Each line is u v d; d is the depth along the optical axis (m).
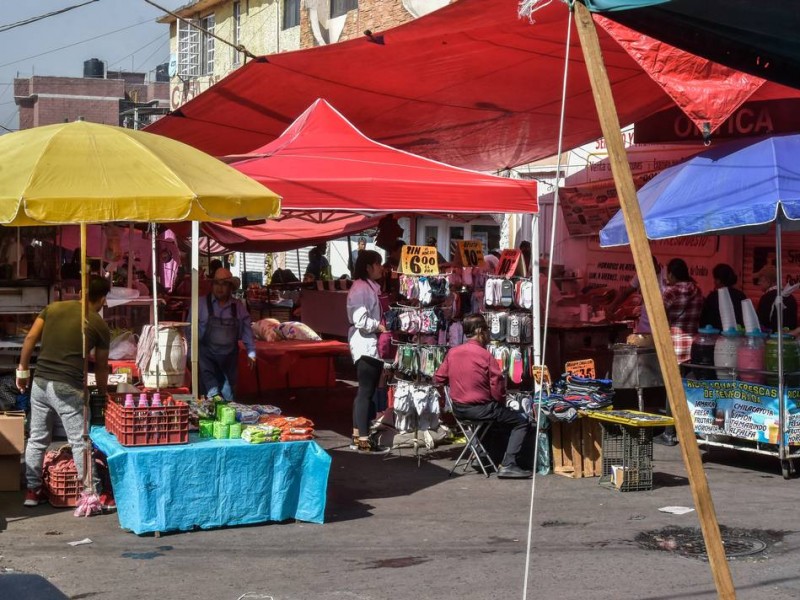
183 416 7.52
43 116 51.94
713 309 10.25
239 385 14.32
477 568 6.60
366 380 10.58
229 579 6.36
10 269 10.01
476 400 9.41
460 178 9.99
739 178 9.41
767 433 9.37
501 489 8.98
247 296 19.05
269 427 7.75
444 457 10.36
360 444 10.62
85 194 6.91
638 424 8.70
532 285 10.22
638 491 8.89
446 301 10.62
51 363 7.86
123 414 7.37
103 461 8.30
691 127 14.26
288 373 14.93
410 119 14.08
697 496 3.72
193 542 7.20
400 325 10.17
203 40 34.72
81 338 7.88
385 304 10.91
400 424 10.14
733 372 9.68
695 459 3.71
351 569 6.58
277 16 29.58
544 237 18.73
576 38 10.68
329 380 15.29
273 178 9.22
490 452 9.82
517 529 7.61
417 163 10.44
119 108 52.31
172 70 36.56
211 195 7.18
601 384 9.50
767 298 11.12
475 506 8.35
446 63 11.58
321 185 9.28
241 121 13.84
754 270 14.81
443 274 10.49
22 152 7.36
